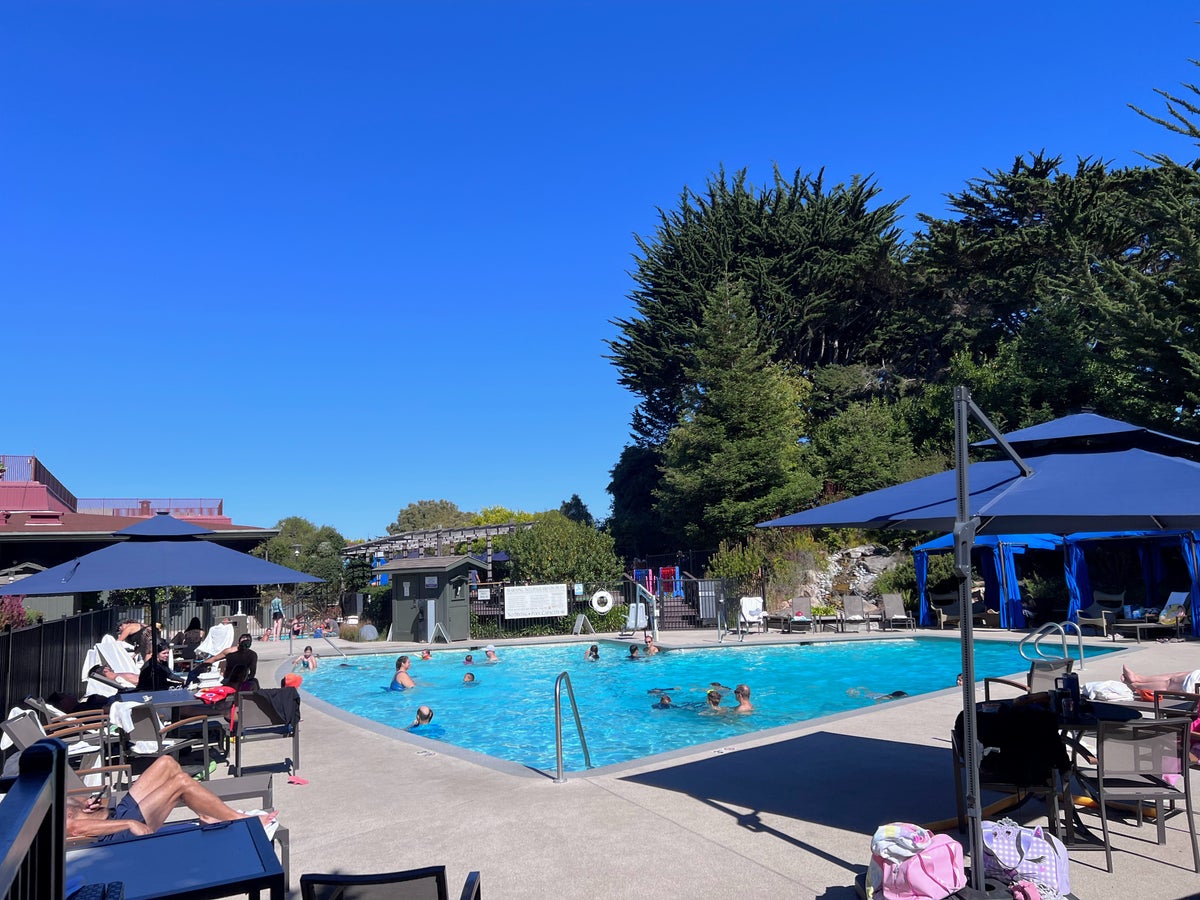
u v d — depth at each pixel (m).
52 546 28.58
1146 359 25.27
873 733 9.76
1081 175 39.72
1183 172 27.14
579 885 5.40
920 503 5.68
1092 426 6.29
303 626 32.47
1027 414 31.03
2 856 1.12
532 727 14.92
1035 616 24.56
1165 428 25.03
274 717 9.02
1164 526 5.40
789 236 42.53
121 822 4.90
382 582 35.19
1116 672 14.15
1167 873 5.35
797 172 44.28
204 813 5.63
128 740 8.02
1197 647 17.64
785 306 41.34
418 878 3.52
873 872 4.88
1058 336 31.81
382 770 9.00
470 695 18.62
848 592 29.81
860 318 44.06
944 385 36.41
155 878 3.67
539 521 30.86
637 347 43.12
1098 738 5.70
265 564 10.15
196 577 9.30
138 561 9.62
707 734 13.84
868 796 7.17
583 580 29.28
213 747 10.17
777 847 5.98
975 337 39.78
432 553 38.19
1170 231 26.09
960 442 4.82
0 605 17.78
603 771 8.45
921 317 41.28
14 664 10.55
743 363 34.44
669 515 36.34
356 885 3.50
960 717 6.29
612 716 15.62
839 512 6.29
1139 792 5.63
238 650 10.82
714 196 44.44
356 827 6.86
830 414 40.94
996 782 5.97
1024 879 4.82
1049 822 5.94
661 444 44.06
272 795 7.40
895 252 42.12
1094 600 23.31
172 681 12.74
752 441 32.94
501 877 5.59
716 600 26.78
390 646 25.94
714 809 6.94
